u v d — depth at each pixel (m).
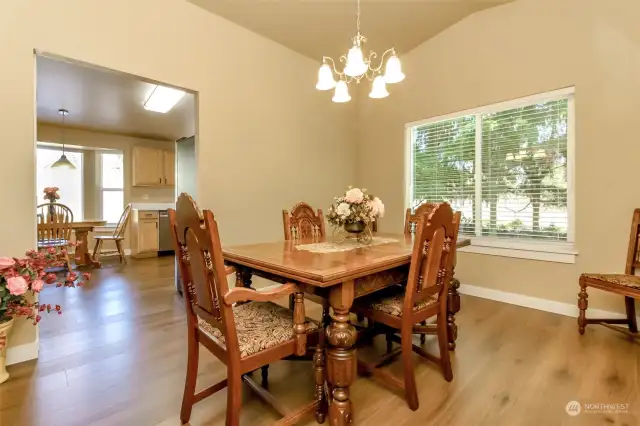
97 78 3.28
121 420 1.42
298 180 3.74
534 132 2.99
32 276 1.80
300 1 2.83
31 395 1.60
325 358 1.45
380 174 4.22
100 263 4.96
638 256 2.36
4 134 1.93
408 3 2.99
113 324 2.55
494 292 3.22
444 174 3.65
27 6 2.00
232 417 1.16
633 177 2.46
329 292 1.34
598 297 2.64
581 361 1.94
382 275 1.70
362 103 4.40
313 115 3.89
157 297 3.28
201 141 2.89
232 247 1.95
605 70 2.56
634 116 2.45
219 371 1.86
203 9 2.86
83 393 1.63
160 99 3.90
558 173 2.87
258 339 1.25
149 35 2.55
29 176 2.01
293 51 3.65
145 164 5.96
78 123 5.04
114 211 6.13
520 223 3.10
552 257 2.85
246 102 3.22
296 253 1.71
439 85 3.60
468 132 3.44
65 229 3.93
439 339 1.75
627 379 1.74
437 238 1.58
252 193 3.29
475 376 1.79
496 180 3.25
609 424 1.39
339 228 2.26
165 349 2.13
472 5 3.12
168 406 1.53
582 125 2.68
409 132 3.95
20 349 1.94
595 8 2.60
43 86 3.49
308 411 1.36
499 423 1.40
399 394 1.63
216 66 2.97
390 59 2.09
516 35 3.02
